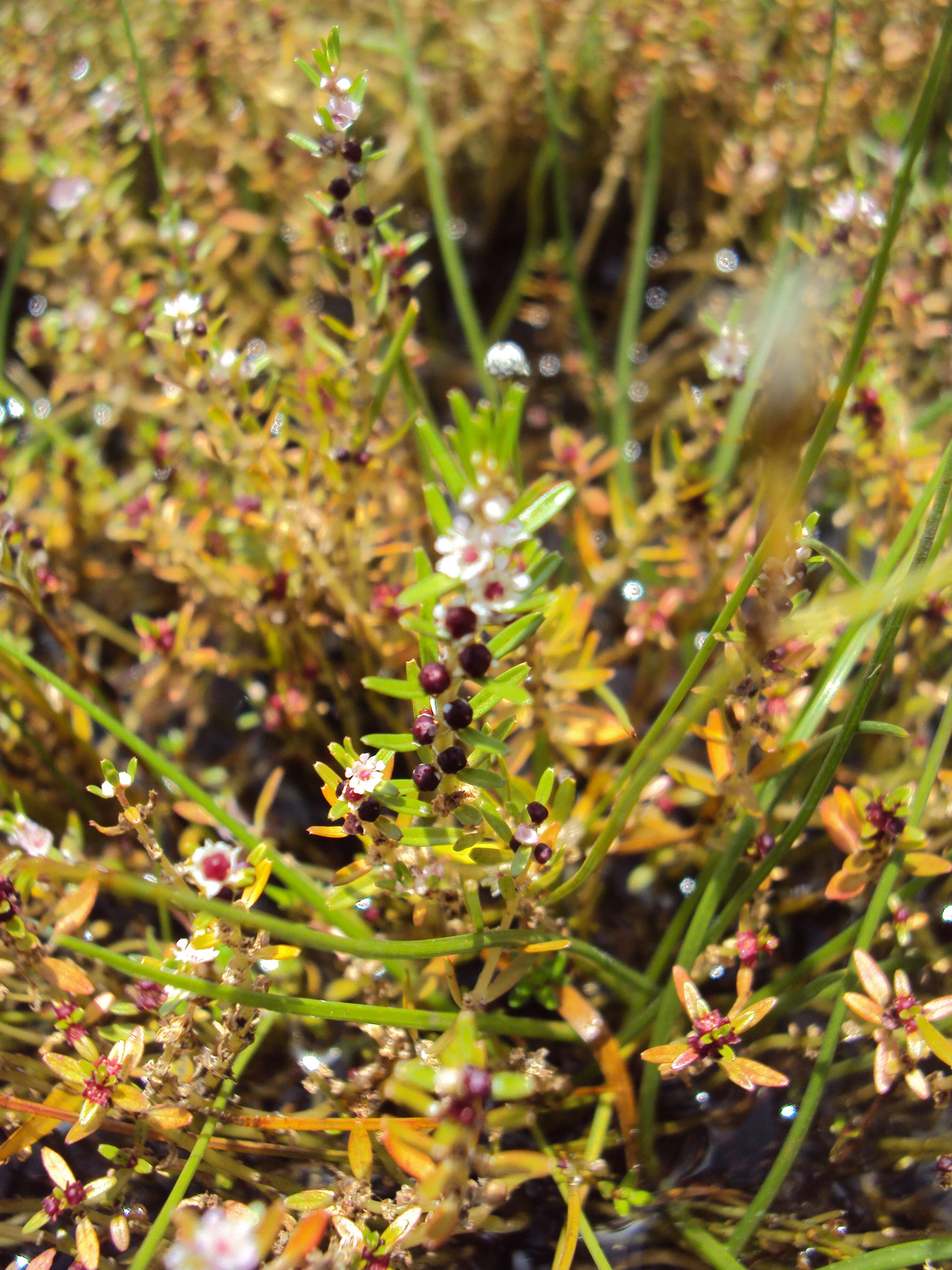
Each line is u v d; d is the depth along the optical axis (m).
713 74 0.22
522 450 0.23
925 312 0.18
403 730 0.17
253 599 0.17
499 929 0.13
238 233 0.23
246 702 0.19
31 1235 0.14
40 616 0.16
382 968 0.14
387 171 0.23
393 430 0.18
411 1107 0.13
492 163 0.25
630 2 0.23
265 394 0.16
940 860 0.13
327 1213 0.11
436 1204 0.12
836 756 0.13
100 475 0.18
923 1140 0.14
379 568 0.18
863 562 0.20
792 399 0.14
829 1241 0.14
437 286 0.26
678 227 0.25
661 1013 0.14
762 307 0.19
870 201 0.17
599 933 0.17
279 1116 0.13
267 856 0.13
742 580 0.12
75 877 0.11
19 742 0.17
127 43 0.22
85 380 0.19
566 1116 0.15
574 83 0.24
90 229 0.20
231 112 0.22
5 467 0.18
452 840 0.12
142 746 0.13
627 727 0.15
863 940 0.13
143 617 0.17
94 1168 0.14
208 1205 0.13
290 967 0.15
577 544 0.18
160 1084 0.13
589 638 0.15
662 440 0.22
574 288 0.20
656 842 0.15
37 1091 0.14
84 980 0.13
